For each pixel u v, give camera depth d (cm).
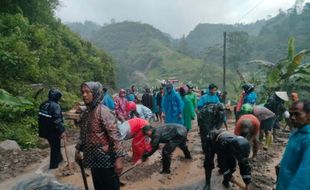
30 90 1455
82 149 453
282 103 1083
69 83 2044
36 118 1293
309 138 314
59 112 738
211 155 640
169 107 980
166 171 760
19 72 1523
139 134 767
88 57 2817
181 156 898
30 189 528
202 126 830
